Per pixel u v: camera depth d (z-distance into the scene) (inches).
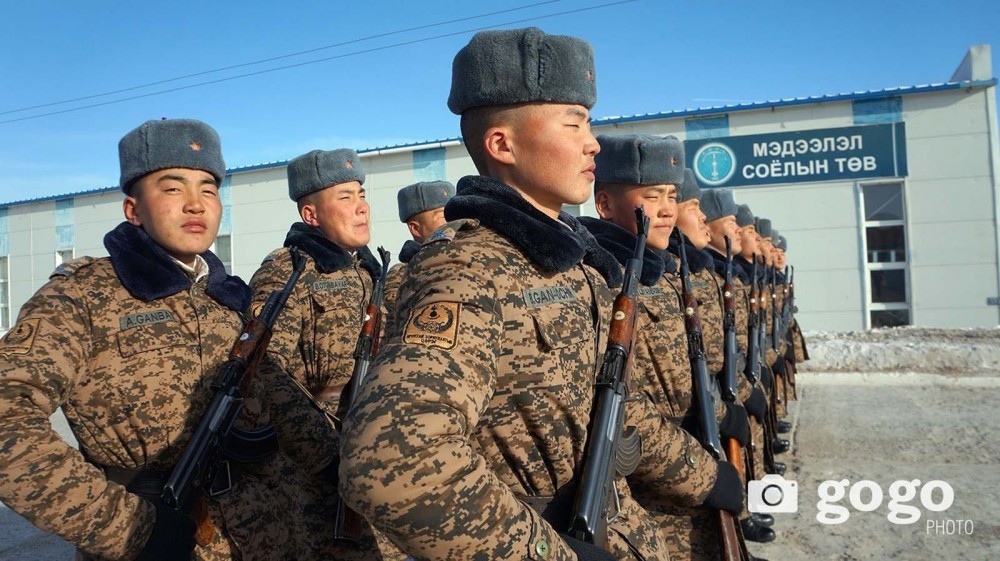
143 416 91.4
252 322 104.2
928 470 224.8
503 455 64.1
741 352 178.7
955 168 536.1
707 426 113.8
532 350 62.3
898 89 542.3
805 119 560.1
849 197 553.6
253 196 681.6
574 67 70.0
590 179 72.9
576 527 63.9
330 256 150.9
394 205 635.5
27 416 77.2
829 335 468.1
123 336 91.9
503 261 62.6
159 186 98.8
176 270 98.5
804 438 267.6
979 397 322.0
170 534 87.4
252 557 99.6
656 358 115.8
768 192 567.5
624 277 78.4
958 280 535.8
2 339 82.6
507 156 71.2
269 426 106.3
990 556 163.3
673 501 90.4
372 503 49.3
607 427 68.0
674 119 583.8
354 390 136.4
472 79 70.7
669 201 130.3
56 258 793.6
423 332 54.6
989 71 533.0
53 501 76.1
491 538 51.0
